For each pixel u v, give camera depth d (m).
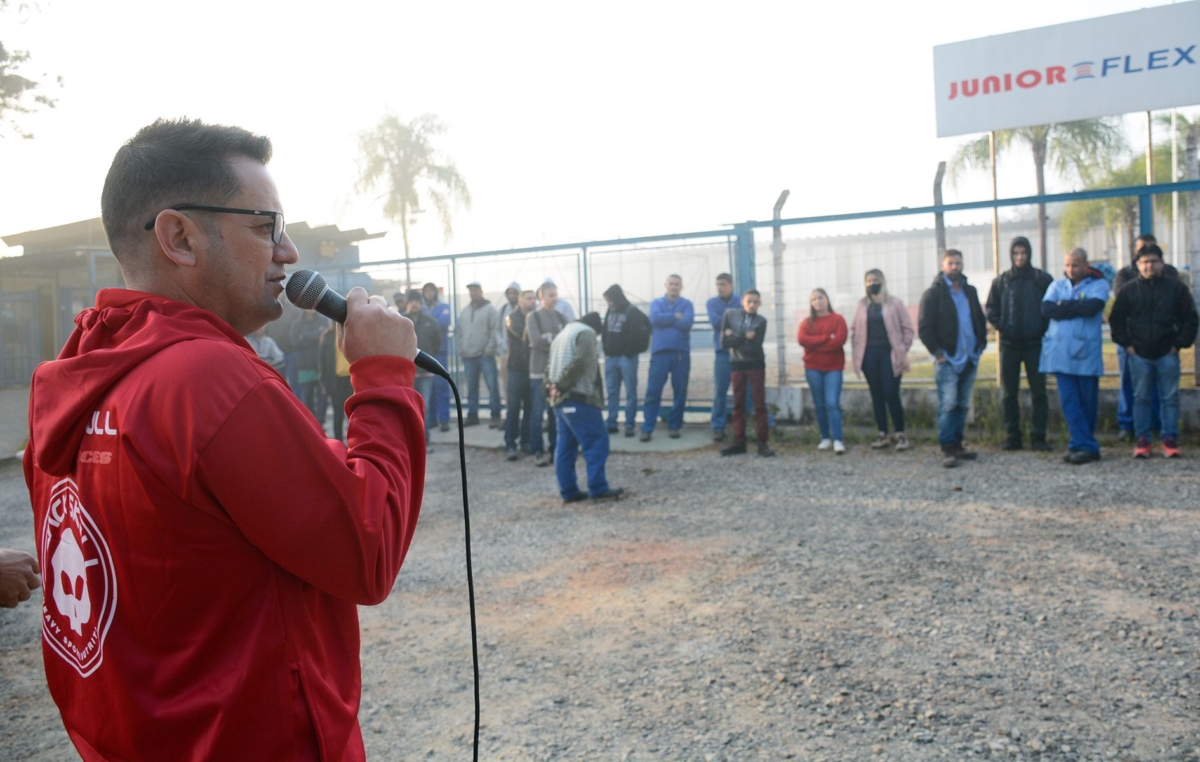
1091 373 7.68
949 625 4.18
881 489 7.27
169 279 1.28
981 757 3.00
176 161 1.25
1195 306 8.30
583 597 4.88
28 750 3.38
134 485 1.11
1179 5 9.73
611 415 10.73
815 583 4.90
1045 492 6.82
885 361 8.91
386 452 1.27
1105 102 10.09
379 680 3.90
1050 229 16.06
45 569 1.32
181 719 1.11
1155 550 5.18
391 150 28.02
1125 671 3.60
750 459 8.95
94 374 1.17
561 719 3.44
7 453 10.40
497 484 8.44
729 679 3.71
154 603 1.12
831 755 3.06
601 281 11.52
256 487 1.09
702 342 11.34
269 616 1.14
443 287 12.63
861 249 12.17
